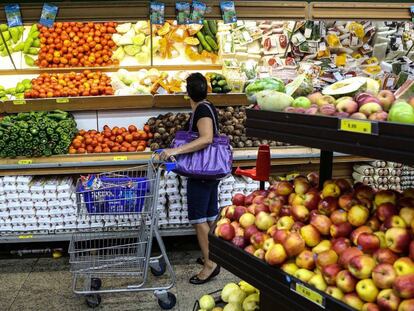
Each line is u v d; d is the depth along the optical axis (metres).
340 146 1.29
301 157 3.96
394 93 1.49
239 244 1.64
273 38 4.59
